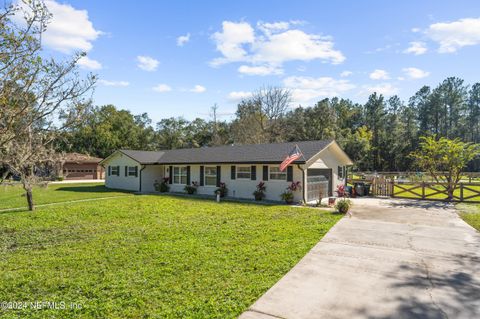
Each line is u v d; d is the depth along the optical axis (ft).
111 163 85.61
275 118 135.54
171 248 22.43
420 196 57.62
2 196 60.49
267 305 13.56
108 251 21.85
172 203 49.90
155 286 15.58
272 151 60.80
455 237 26.35
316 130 136.05
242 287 15.47
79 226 30.83
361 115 198.90
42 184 37.60
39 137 23.62
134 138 170.40
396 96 207.31
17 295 14.67
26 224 31.83
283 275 17.21
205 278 16.65
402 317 12.53
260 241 24.57
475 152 53.98
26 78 16.28
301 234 27.17
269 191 55.88
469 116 201.87
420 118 201.05
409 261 19.79
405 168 161.58
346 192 59.47
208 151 73.92
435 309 13.24
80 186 90.94
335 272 17.75
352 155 143.13
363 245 23.66
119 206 45.60
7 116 16.17
